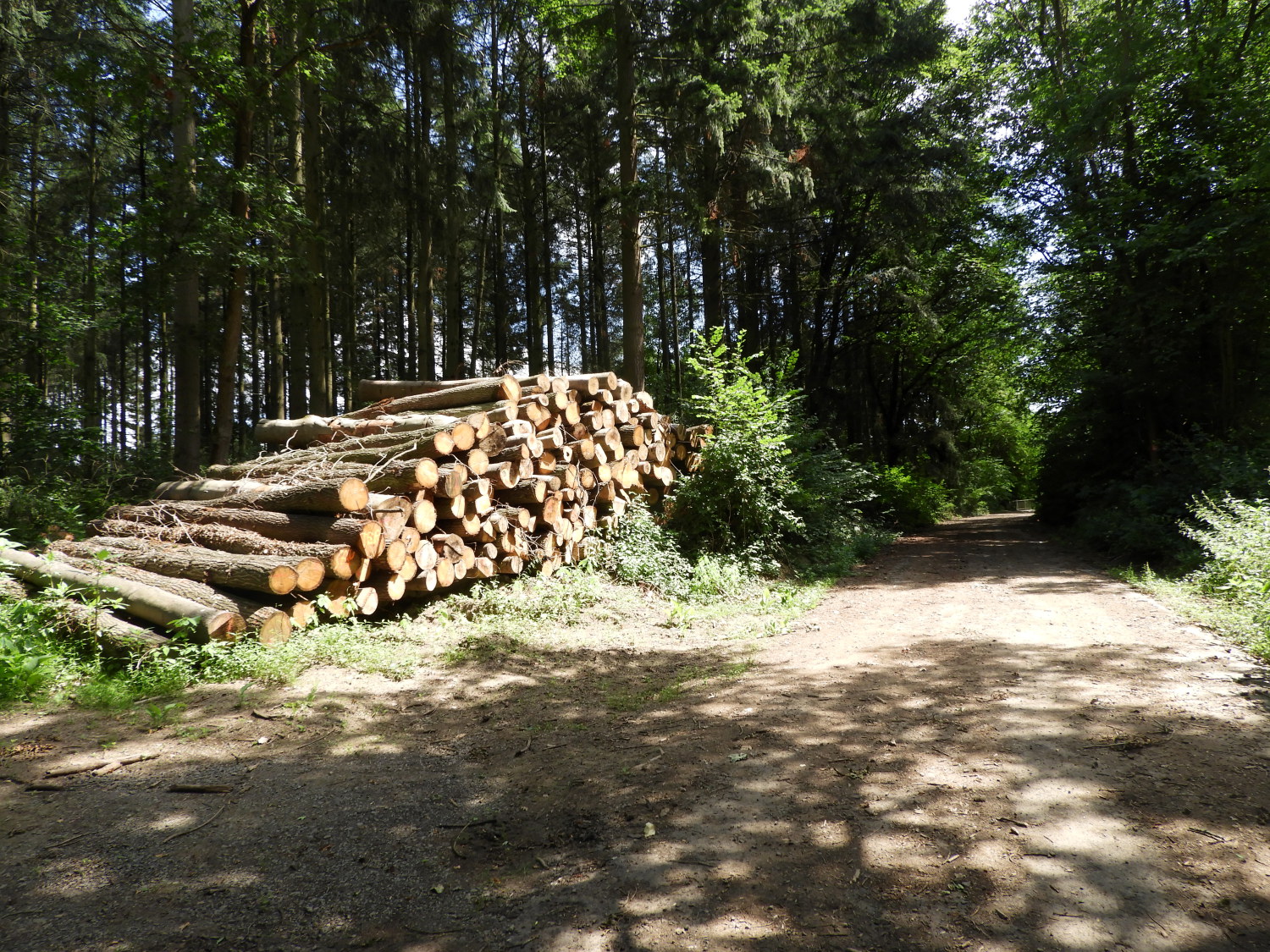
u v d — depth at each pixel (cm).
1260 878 258
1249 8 1359
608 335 3416
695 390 1392
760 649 648
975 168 2139
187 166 1143
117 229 1146
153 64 1122
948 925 239
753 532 1102
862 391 2753
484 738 429
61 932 235
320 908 254
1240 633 594
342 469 704
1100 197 1519
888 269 2189
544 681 545
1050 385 1828
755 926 242
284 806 331
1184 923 235
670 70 1571
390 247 2495
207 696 461
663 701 499
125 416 2506
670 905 255
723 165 1798
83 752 375
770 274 2383
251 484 725
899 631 694
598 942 234
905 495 2116
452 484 682
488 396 838
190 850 290
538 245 2677
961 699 469
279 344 2005
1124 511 1295
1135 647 587
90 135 1909
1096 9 1764
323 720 439
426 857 290
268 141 1816
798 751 392
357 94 1852
